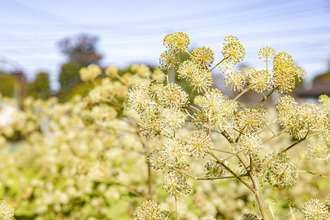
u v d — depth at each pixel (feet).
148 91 1.31
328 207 1.29
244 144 1.13
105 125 2.82
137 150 2.76
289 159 1.33
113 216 2.89
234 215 2.76
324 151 1.46
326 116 1.17
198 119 1.23
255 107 1.28
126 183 2.96
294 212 1.55
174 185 1.17
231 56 1.22
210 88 1.23
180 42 1.25
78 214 3.03
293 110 1.19
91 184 3.08
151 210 1.22
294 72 1.21
